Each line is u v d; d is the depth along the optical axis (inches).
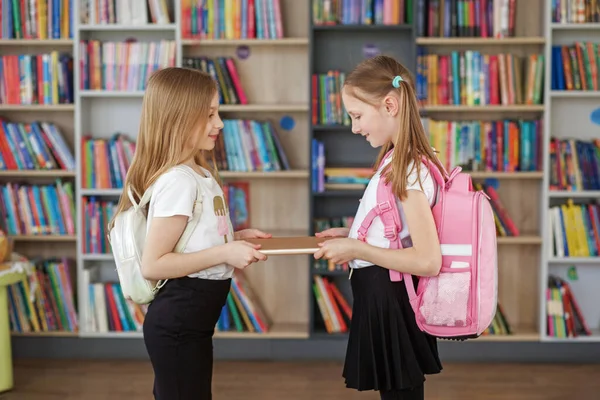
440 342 170.6
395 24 164.9
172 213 84.1
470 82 165.3
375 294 85.4
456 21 165.0
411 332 85.8
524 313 177.6
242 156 167.6
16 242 178.1
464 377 159.0
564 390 150.6
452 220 84.0
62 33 167.6
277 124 176.1
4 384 148.4
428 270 82.1
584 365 167.8
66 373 161.2
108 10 166.2
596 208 165.9
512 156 166.7
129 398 145.2
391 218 84.7
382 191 85.4
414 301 84.9
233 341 171.5
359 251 83.4
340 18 165.9
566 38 170.9
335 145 175.8
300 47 173.9
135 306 169.9
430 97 165.9
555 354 169.5
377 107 85.7
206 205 87.5
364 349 85.8
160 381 87.3
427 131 165.8
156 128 87.9
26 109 168.6
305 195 177.2
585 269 176.2
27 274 145.6
